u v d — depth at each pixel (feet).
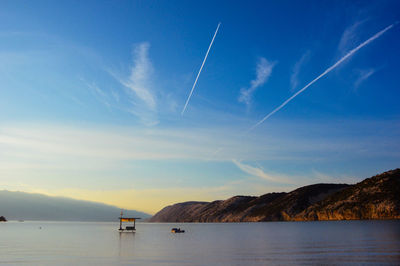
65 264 105.70
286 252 132.98
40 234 354.95
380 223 407.85
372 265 91.97
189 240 239.30
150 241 230.68
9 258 122.72
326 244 162.71
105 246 182.39
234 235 304.50
